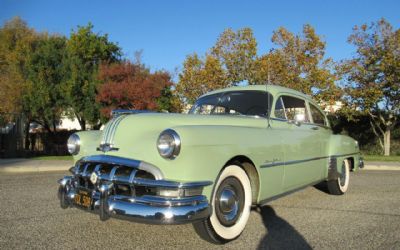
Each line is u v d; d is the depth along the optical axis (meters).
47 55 22.59
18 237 4.36
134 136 4.03
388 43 20.31
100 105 21.22
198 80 20.73
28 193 7.08
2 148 17.67
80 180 4.21
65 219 5.13
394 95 20.77
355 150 7.63
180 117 4.28
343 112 22.12
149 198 3.58
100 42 22.83
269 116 5.18
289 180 5.20
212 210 3.86
